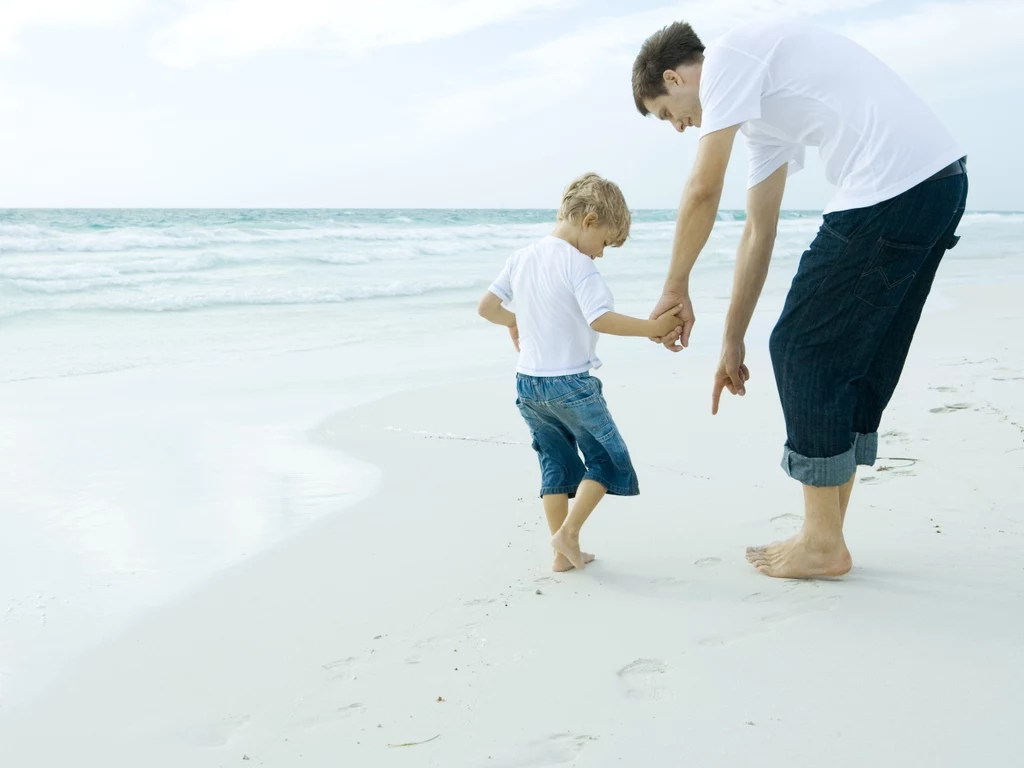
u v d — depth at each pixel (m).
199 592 2.77
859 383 2.65
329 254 15.76
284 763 1.86
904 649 2.21
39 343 8.14
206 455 4.44
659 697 2.05
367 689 2.15
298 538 3.24
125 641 2.44
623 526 3.26
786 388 2.60
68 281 11.58
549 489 2.96
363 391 6.07
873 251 2.38
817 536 2.66
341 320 9.77
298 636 2.45
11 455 4.46
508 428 4.91
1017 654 2.16
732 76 2.46
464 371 6.83
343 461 4.30
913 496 3.36
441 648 2.35
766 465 3.97
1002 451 3.85
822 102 2.43
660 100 2.81
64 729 2.02
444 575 2.86
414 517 3.46
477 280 13.24
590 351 2.91
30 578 2.91
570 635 2.39
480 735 1.93
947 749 1.79
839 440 2.56
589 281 2.79
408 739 1.92
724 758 1.80
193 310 10.35
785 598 2.57
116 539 3.28
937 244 2.52
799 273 2.54
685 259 2.65
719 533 3.16
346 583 2.81
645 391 5.70
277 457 4.39
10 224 14.66
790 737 1.86
